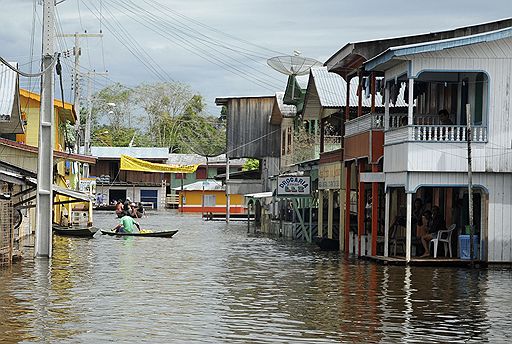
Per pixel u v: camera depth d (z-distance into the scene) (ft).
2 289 82.74
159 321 66.03
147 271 102.22
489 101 106.63
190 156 382.22
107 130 432.66
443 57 106.73
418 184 107.14
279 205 190.60
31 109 176.96
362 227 126.11
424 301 78.07
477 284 90.43
